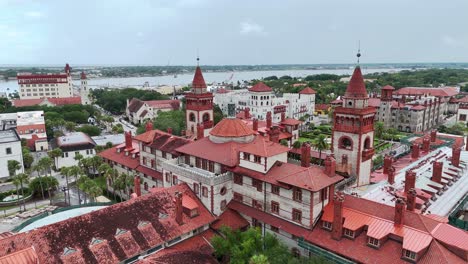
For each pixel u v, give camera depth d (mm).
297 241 66750
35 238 55281
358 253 57500
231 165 75750
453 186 90500
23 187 122938
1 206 110500
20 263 51250
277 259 55000
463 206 88625
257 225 74125
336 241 61000
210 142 86375
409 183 74625
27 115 192250
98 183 125000
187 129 125750
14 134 147000
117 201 111312
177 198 67688
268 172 71938
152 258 58594
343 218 62500
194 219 71125
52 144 163375
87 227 59656
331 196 68500
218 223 73500
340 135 86062
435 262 51188
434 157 107312
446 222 61156
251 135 86438
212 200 74000
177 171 82000
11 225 96500
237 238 63344
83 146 147500
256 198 74188
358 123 82250
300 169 69438
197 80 120000
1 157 133000
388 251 55969
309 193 63969
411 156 111250
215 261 60875
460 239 53719
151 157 105000
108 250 57906
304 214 65562
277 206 70500
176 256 59406
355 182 84125
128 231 62000
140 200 68750
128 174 113750
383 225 58844
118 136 183000
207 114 122250
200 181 75625
